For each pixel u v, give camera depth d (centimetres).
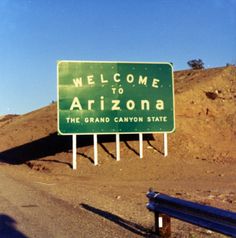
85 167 3014
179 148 3316
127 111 3030
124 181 2567
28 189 2088
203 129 3700
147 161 3042
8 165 3797
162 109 3088
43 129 5234
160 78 3080
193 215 977
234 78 4759
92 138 3647
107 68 2994
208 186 2272
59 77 2925
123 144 3331
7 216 1388
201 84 4434
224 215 877
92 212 1448
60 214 1410
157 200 1111
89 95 2969
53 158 3444
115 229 1183
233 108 4119
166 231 1112
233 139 3650
